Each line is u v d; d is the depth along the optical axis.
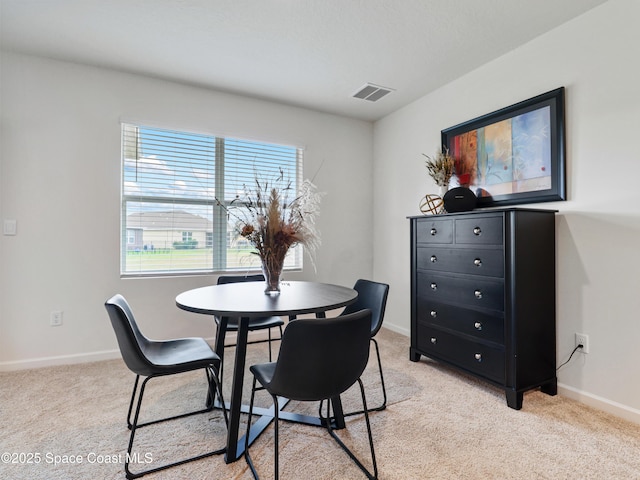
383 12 2.02
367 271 3.89
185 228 3.04
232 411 1.51
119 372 2.46
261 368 1.47
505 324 2.01
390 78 2.87
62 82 2.58
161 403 2.01
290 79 2.89
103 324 2.71
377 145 3.87
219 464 1.47
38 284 2.52
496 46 2.38
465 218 2.28
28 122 2.49
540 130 2.22
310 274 3.56
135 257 2.87
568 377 2.08
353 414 1.88
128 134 2.82
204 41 2.33
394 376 2.41
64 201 2.59
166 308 2.90
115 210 2.74
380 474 1.40
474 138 2.70
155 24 2.14
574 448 1.58
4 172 2.43
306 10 2.00
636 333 1.79
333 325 1.21
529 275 2.02
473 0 1.90
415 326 2.71
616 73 1.87
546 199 2.19
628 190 1.83
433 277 2.54
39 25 2.15
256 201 2.05
